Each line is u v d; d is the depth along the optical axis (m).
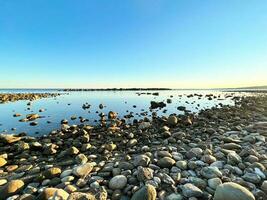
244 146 7.15
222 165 5.39
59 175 5.25
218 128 10.98
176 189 4.32
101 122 13.94
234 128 10.38
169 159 5.62
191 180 4.65
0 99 31.67
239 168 5.25
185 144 8.12
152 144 8.51
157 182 4.55
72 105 26.05
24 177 5.21
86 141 8.88
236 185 3.93
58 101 32.47
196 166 5.39
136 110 21.12
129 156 6.46
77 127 12.00
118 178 4.62
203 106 25.14
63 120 14.07
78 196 3.76
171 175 4.94
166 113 19.08
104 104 27.50
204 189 4.34
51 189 4.17
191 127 11.89
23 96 40.47
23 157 7.21
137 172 4.88
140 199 3.83
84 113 18.80
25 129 12.10
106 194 4.18
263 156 5.85
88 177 5.03
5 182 5.07
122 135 10.12
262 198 3.89
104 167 5.64
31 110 20.52
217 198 3.81
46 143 8.62
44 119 15.48
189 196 4.02
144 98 41.19
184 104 27.61
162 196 4.08
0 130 11.81
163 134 9.60
